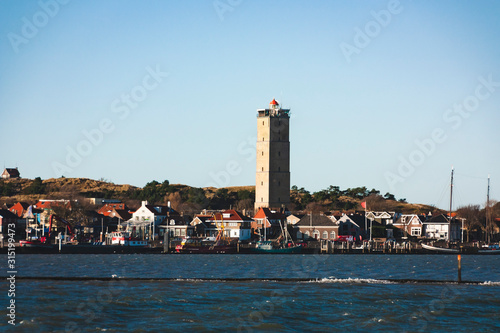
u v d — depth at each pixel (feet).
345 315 268.82
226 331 241.14
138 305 282.97
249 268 453.17
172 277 386.52
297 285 346.33
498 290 336.29
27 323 247.70
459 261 365.40
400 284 355.77
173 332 238.07
